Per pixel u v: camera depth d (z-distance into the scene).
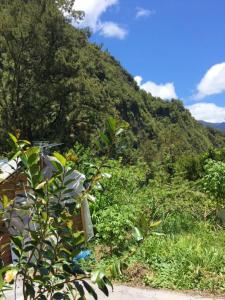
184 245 8.63
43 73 35.91
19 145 2.73
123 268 2.77
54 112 37.12
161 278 7.42
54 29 35.75
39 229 2.73
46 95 35.69
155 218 10.74
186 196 12.79
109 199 11.56
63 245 2.69
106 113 38.75
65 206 2.83
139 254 8.07
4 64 36.25
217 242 9.30
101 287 2.50
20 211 2.92
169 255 8.09
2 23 35.53
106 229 7.74
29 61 35.78
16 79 35.81
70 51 36.66
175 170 19.86
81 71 37.66
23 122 35.81
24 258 2.71
